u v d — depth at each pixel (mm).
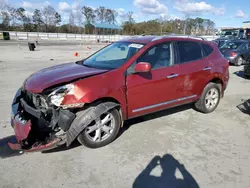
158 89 4105
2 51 18875
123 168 3113
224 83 5316
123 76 3666
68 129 3199
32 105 3371
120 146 3666
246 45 13523
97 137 3547
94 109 3344
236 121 4789
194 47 4789
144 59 3939
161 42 4246
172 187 2768
